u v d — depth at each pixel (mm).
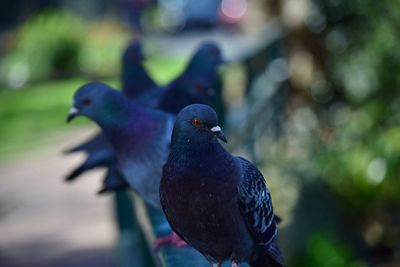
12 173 15086
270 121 11680
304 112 12344
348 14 11547
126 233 7152
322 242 9328
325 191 10258
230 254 4207
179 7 35531
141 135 5148
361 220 10367
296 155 11578
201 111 3984
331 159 10578
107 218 12531
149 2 35656
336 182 10383
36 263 11055
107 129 5246
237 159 4207
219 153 4023
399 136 10484
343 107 11992
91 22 36000
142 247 5859
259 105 10852
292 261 9438
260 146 10758
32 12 37594
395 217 10406
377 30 10930
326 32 12031
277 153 11703
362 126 10906
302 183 10289
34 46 26750
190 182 3984
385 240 10367
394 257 10289
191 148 3979
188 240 4215
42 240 11875
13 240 11883
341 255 9312
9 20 39094
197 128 3965
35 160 15891
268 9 14406
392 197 10398
